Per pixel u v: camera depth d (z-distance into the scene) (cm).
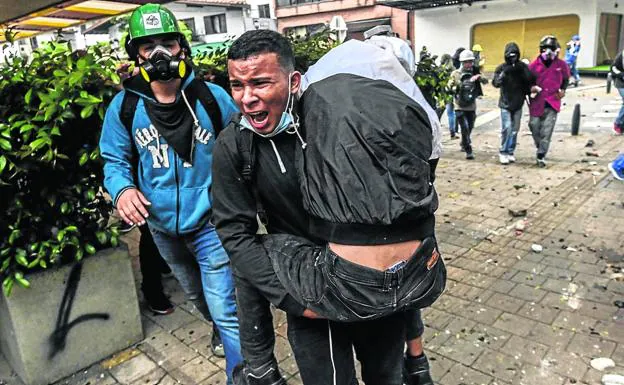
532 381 266
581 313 328
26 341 273
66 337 288
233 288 245
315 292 138
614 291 353
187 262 267
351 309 134
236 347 243
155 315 355
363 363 181
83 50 303
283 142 147
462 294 363
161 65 213
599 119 1043
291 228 161
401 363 179
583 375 268
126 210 223
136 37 218
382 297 131
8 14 496
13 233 263
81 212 294
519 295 357
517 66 678
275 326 336
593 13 1948
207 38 2605
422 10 2362
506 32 2197
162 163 236
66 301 285
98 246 302
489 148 848
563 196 569
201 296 279
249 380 170
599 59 2072
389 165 123
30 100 267
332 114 130
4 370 299
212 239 242
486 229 489
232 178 154
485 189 619
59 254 279
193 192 240
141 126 231
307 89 144
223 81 362
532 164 717
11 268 264
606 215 502
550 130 677
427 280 137
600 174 643
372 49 158
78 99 255
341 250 130
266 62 134
